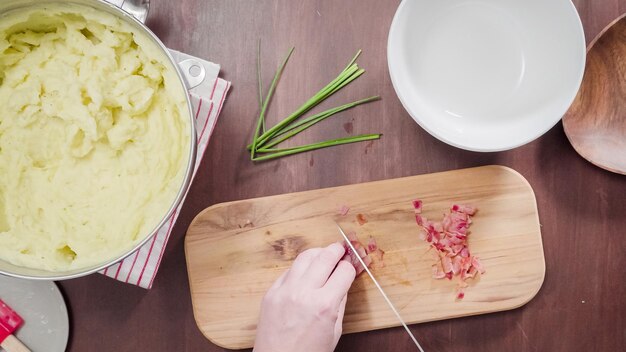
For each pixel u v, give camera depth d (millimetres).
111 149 864
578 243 968
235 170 970
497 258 952
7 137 861
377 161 969
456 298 951
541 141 969
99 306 979
